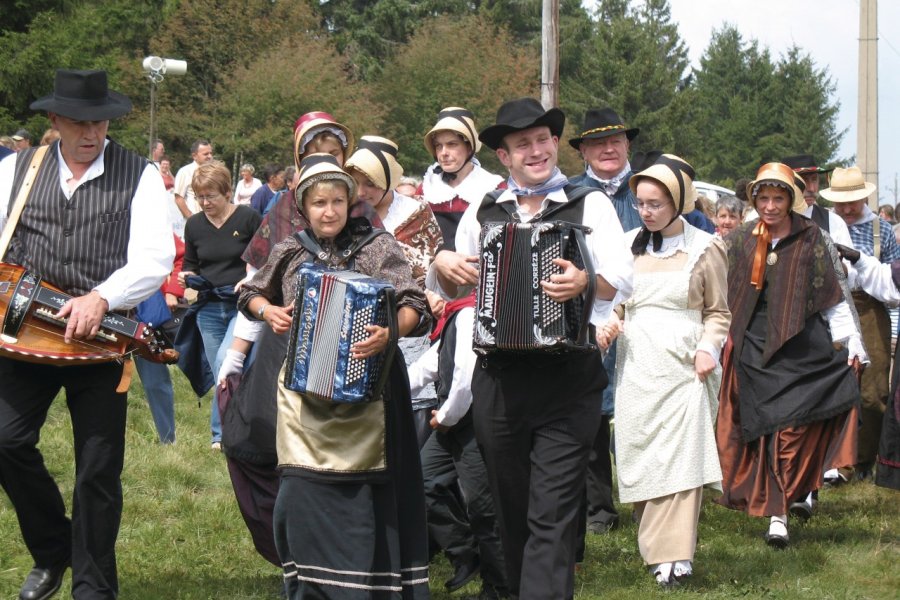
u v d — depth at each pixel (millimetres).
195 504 7230
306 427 4578
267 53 39188
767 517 7398
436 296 5402
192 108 38031
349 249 4801
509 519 4961
